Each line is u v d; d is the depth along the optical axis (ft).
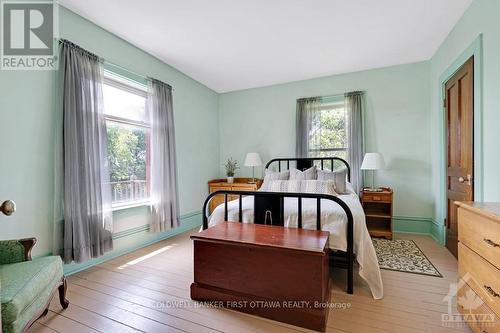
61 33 7.27
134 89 10.02
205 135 14.47
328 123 13.07
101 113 8.18
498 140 6.05
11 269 4.83
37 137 6.79
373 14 7.71
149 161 10.71
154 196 10.30
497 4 6.00
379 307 5.64
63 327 5.07
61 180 7.13
